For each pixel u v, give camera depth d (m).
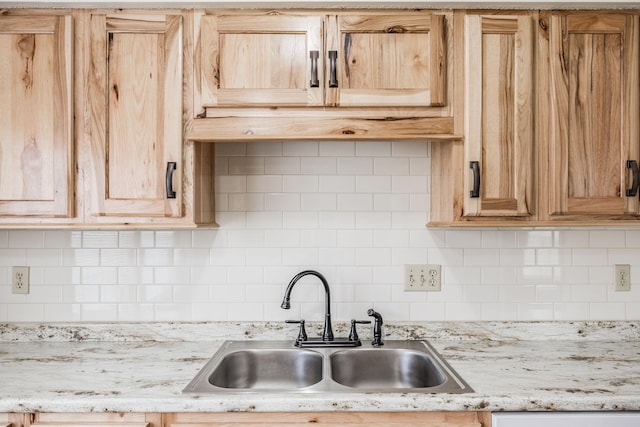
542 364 1.74
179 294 2.11
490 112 1.78
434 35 1.76
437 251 2.13
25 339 2.08
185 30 1.79
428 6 1.81
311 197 2.12
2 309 2.10
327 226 2.12
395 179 2.13
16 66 1.77
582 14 1.81
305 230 2.12
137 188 1.77
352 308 2.12
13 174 1.77
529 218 1.80
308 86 1.76
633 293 2.12
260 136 1.77
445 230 2.13
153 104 1.77
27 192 1.77
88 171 1.78
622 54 1.81
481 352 1.91
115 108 1.77
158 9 1.82
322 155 2.12
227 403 1.42
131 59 1.77
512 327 2.11
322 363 1.83
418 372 1.91
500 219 1.80
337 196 2.12
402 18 1.76
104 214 1.77
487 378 1.58
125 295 2.11
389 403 1.43
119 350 1.94
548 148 1.80
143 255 2.11
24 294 2.10
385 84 1.76
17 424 1.44
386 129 1.77
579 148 1.80
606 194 1.80
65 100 1.77
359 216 2.13
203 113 1.78
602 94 1.80
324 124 1.77
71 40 1.77
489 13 1.80
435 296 2.13
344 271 2.12
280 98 1.75
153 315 2.11
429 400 1.43
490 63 1.79
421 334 2.10
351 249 2.12
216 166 2.11
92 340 2.09
